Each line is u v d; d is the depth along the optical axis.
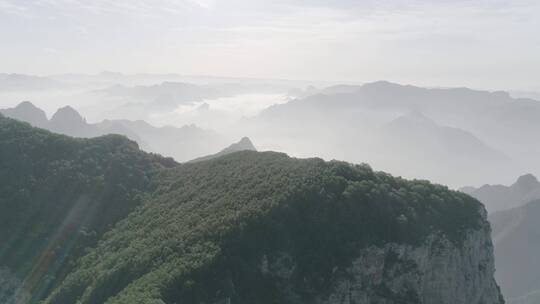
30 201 145.88
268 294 100.38
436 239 124.31
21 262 131.38
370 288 113.81
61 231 139.00
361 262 112.31
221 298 91.56
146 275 95.94
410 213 122.25
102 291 100.25
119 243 124.56
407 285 118.38
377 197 120.62
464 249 129.00
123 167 165.25
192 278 91.44
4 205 143.00
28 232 138.62
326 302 106.75
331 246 111.25
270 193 118.38
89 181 155.62
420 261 119.38
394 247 116.50
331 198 116.44
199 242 102.06
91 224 142.12
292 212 111.81
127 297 87.19
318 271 108.25
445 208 131.62
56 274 126.56
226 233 102.25
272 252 104.50
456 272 126.75
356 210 116.69
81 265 124.06
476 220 134.75
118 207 148.00
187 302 88.50
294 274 106.06
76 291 108.94
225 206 117.75
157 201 144.25
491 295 138.38
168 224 121.06
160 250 104.25
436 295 123.62
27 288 124.56
